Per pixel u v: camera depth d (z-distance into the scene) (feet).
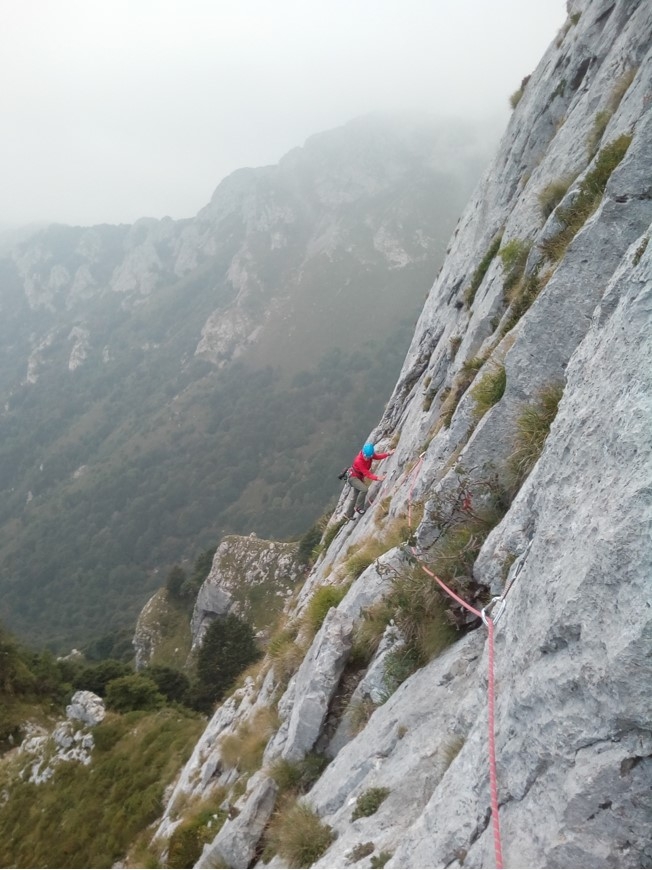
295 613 74.43
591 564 13.21
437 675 25.31
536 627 14.93
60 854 101.09
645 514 12.30
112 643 453.17
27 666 205.57
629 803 11.25
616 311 17.06
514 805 13.66
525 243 49.14
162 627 355.15
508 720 14.92
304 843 24.09
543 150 64.44
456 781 16.34
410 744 22.86
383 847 18.97
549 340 29.35
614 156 36.40
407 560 32.42
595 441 15.53
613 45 52.11
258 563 308.60
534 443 27.76
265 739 47.78
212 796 52.03
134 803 103.50
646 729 11.30
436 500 32.35
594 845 11.39
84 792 114.73
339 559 67.46
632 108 37.35
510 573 20.80
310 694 34.17
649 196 26.71
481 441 31.32
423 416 61.36
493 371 37.19
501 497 29.45
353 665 35.06
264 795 33.63
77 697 143.64
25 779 127.44
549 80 66.80
